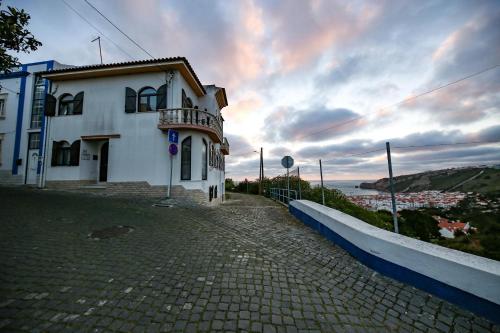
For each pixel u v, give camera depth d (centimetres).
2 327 192
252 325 210
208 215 755
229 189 3612
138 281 286
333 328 212
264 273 328
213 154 1334
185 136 1079
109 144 1110
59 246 387
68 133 1160
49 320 204
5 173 1330
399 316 235
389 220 938
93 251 376
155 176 1073
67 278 284
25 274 286
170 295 256
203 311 229
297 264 367
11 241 392
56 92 1198
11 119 1364
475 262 246
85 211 654
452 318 229
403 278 302
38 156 1233
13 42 471
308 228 617
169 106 1096
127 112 1119
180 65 1084
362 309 246
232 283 292
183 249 412
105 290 260
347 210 971
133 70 1113
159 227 552
